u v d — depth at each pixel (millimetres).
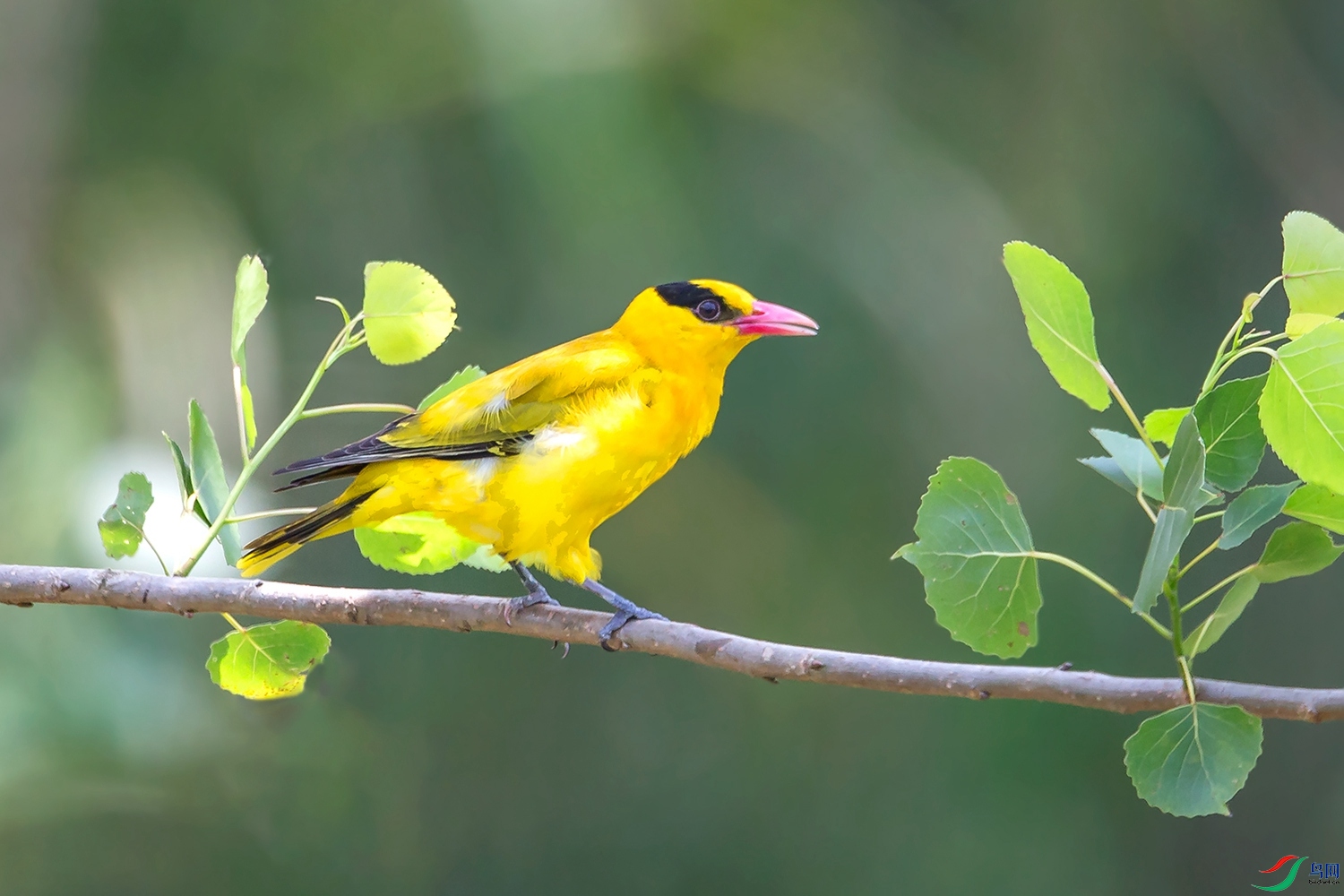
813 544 14766
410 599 5168
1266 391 4043
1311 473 3998
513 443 5965
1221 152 15820
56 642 10312
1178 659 4105
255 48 13680
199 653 11141
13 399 11508
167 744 11273
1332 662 14914
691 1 14391
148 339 12477
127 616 10773
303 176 13984
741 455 14836
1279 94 15883
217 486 5312
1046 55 15602
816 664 4500
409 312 5121
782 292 14641
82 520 10406
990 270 14969
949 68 15594
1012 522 4457
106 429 11641
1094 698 4160
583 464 5980
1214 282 15516
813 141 15055
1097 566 14328
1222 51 15820
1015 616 4461
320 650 5332
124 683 10516
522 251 14078
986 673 4285
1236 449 4168
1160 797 4051
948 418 14781
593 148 13547
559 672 14992
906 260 14953
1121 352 14992
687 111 14586
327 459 5805
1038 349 4379
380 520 6004
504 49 13289
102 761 10781
